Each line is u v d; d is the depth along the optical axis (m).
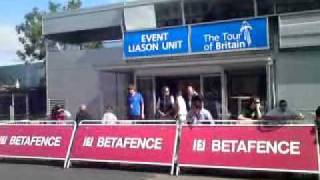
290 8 17.02
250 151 11.23
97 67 19.14
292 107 16.22
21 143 14.34
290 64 16.27
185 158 11.88
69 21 21.56
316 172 10.50
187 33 17.67
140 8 19.61
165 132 12.34
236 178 11.27
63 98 21.84
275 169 10.88
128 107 16.33
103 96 20.64
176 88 18.45
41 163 14.22
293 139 10.90
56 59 22.11
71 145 13.51
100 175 11.94
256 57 16.20
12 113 27.97
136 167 13.15
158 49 18.20
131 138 12.71
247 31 16.50
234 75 17.86
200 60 17.11
